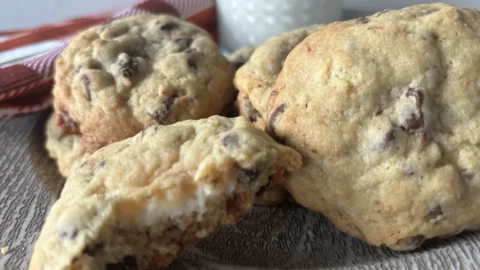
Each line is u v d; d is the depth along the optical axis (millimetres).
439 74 135
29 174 184
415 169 130
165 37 190
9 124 211
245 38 258
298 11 245
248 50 207
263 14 247
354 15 268
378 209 134
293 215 165
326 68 140
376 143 133
